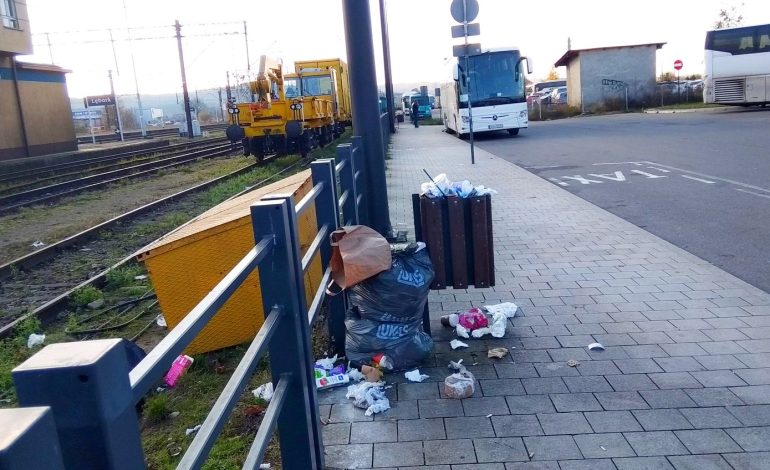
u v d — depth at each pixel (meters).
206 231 5.67
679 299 6.17
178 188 19.75
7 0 34.34
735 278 6.77
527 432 4.02
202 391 5.11
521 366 4.93
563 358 5.02
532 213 10.89
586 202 11.70
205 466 3.90
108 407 1.50
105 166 28.02
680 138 22.97
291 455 3.42
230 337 5.75
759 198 11.20
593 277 7.04
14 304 8.43
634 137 25.11
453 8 15.94
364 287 4.98
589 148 22.39
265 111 24.20
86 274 9.70
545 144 25.28
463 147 26.47
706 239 8.63
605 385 4.54
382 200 6.68
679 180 13.71
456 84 30.64
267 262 3.25
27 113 36.44
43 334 7.03
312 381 3.58
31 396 1.46
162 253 5.72
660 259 7.61
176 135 62.78
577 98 56.12
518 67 29.97
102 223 12.91
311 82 32.69
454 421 4.20
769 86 33.25
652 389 4.44
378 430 4.16
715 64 34.91
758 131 23.11
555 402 4.36
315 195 4.38
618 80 54.50
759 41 33.47
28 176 25.69
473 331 5.52
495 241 8.97
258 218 3.20
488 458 3.77
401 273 4.93
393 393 4.64
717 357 4.86
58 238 12.97
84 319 7.43
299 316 3.39
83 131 86.25
